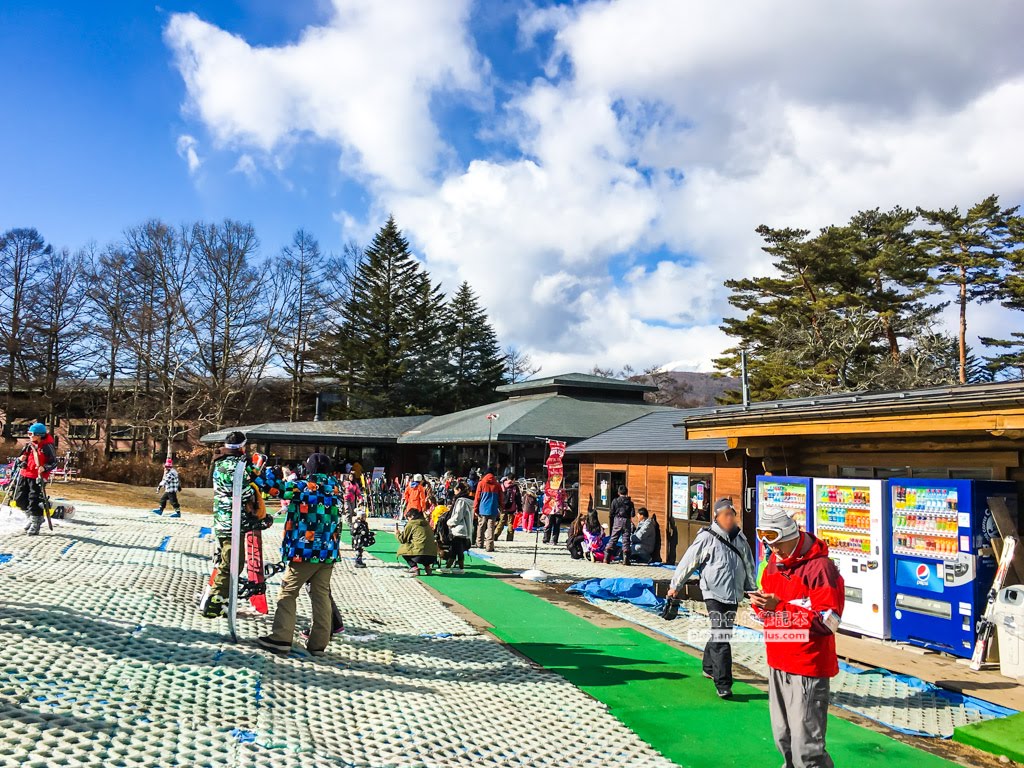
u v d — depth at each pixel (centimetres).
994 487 788
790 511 984
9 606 635
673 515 1680
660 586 1095
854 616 883
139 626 653
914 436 938
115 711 441
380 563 1441
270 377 5862
